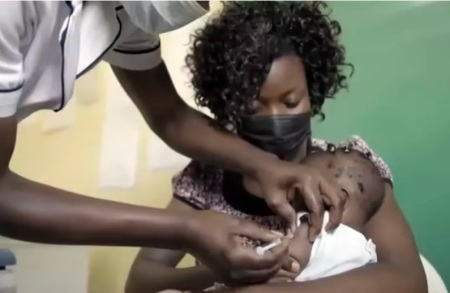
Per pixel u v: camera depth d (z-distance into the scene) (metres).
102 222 0.62
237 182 0.96
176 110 0.88
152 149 1.42
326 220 0.80
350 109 1.38
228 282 0.69
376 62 1.37
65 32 0.63
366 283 0.77
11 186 0.60
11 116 0.58
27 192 0.60
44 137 1.45
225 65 0.93
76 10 0.64
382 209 0.94
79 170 1.44
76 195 0.63
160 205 1.40
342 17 1.39
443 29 1.33
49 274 1.24
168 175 1.41
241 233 0.65
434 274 1.07
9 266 0.96
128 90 0.88
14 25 0.57
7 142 0.58
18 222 0.60
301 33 0.96
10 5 0.56
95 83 1.43
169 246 0.65
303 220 0.80
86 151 1.44
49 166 1.45
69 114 1.43
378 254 0.89
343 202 0.82
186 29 1.33
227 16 0.97
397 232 0.91
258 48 0.91
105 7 0.69
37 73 0.64
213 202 0.98
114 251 1.39
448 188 1.31
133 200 1.42
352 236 0.81
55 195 0.61
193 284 0.93
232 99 0.91
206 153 0.87
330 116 1.39
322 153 0.95
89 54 0.68
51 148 1.45
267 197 0.82
